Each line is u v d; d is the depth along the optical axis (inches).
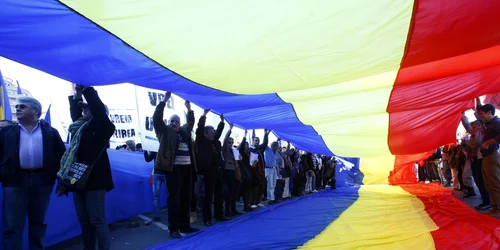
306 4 85.4
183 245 171.8
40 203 138.3
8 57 113.0
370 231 192.4
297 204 305.7
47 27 95.1
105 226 135.4
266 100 198.7
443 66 146.9
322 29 97.5
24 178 134.3
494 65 154.6
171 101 249.6
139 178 270.7
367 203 298.8
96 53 112.1
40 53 110.7
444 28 97.1
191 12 89.0
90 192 133.3
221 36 102.0
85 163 131.0
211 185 238.5
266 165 351.3
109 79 134.5
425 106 229.5
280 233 191.9
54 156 144.7
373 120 272.4
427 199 307.0
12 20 91.1
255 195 332.5
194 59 117.8
